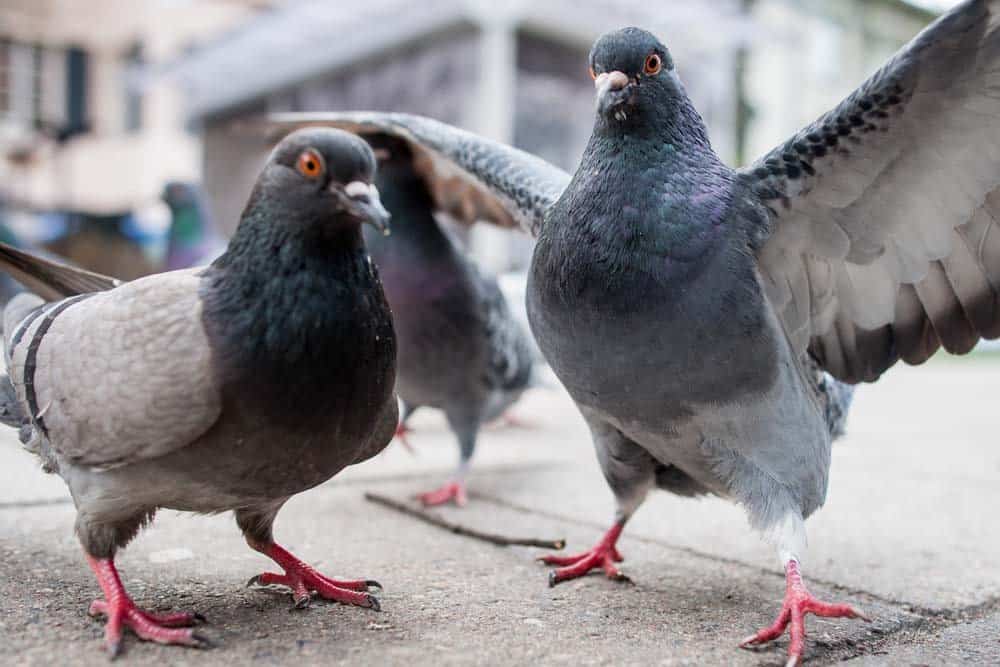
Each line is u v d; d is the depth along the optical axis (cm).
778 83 319
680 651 48
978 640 51
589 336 52
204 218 199
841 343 57
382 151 76
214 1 337
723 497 58
